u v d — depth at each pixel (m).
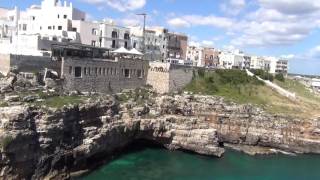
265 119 139.12
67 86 108.81
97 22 163.38
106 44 159.75
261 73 183.25
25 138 80.81
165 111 128.25
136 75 137.25
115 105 113.25
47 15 156.88
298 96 173.38
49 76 104.38
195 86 151.00
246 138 137.12
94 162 101.50
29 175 82.38
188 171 103.94
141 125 117.69
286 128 138.50
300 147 136.88
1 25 161.38
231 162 115.69
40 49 122.69
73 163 93.50
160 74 140.75
